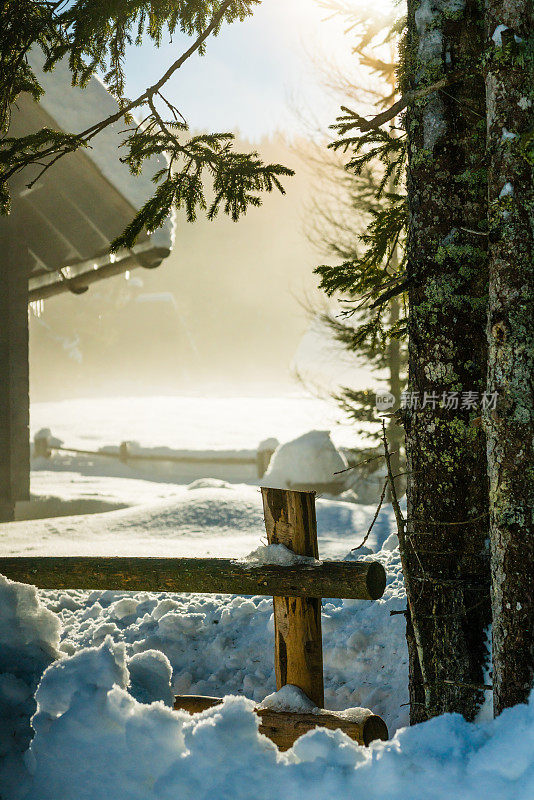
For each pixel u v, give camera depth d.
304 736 2.60
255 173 4.82
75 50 5.21
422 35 3.85
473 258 3.82
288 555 3.78
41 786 2.74
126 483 18.23
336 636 5.60
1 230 11.23
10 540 9.62
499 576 3.12
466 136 3.82
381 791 2.35
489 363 3.19
